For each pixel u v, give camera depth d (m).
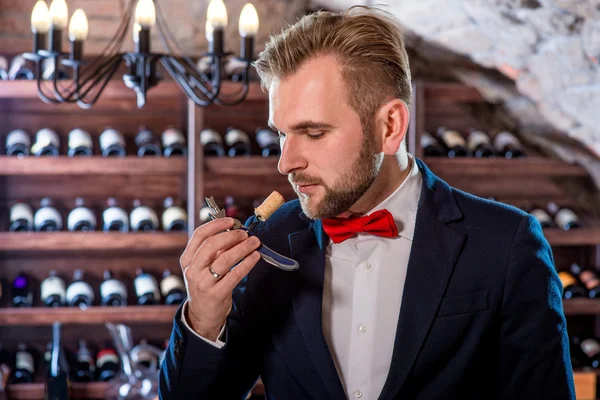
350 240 1.49
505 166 3.59
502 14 2.73
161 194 3.78
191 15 3.66
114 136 3.54
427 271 1.41
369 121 1.32
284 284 1.48
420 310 1.39
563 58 2.81
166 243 3.44
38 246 3.37
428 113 3.88
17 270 3.69
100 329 3.73
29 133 3.66
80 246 3.39
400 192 1.49
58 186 3.71
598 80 2.79
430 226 1.45
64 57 2.34
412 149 3.52
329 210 1.33
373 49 1.31
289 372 1.45
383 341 1.43
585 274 3.75
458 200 1.51
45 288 3.49
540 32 2.72
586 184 3.91
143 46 2.26
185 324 1.38
